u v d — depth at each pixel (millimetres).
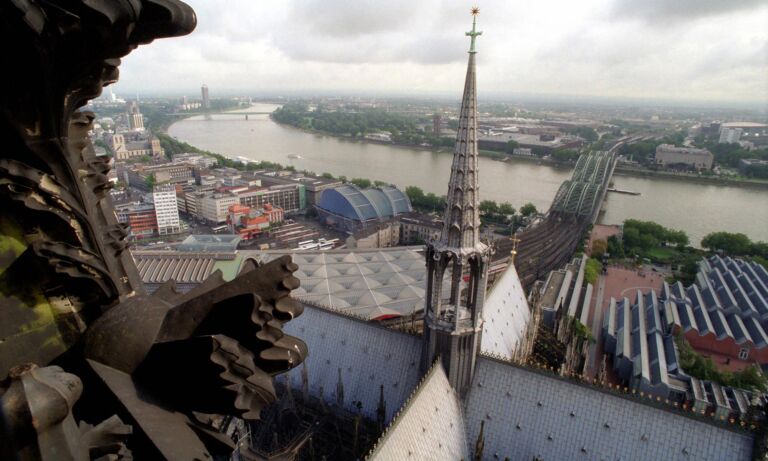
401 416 64562
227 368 12953
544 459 74250
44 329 13406
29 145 12500
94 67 11977
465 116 67812
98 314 14414
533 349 119312
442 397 76000
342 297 179750
